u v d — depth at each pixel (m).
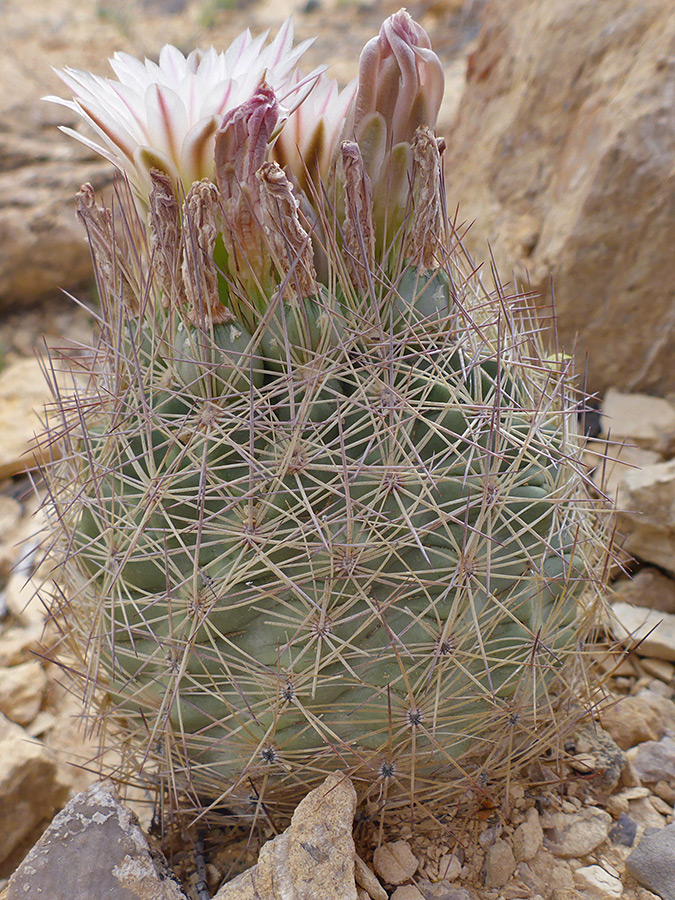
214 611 0.16
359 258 0.17
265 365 0.17
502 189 0.35
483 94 0.40
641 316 0.30
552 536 0.18
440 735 0.17
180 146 0.16
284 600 0.16
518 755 0.18
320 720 0.16
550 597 0.18
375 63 0.16
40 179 0.50
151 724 0.18
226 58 0.17
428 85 0.16
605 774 0.20
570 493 0.19
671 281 0.29
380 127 0.16
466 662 0.17
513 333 0.19
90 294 0.49
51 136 0.56
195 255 0.16
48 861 0.17
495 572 0.17
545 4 0.36
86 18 0.93
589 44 0.33
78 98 0.16
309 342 0.16
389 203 0.17
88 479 0.18
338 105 0.17
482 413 0.17
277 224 0.16
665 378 0.30
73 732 0.25
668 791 0.20
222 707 0.17
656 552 0.25
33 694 0.26
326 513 0.16
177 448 0.17
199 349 0.16
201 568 0.17
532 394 0.20
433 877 0.17
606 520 0.20
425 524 0.17
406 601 0.17
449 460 0.17
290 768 0.17
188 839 0.20
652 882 0.17
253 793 0.18
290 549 0.16
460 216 0.37
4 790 0.22
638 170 0.29
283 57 0.17
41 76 0.68
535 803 0.19
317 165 0.17
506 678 0.17
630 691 0.23
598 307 0.30
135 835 0.18
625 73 0.31
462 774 0.18
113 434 0.17
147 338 0.18
